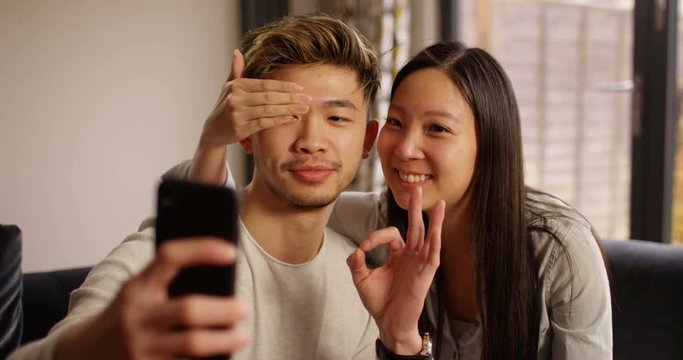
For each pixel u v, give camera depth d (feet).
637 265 5.05
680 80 7.52
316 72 3.32
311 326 3.60
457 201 3.82
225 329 1.51
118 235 9.71
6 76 8.71
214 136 3.31
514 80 9.93
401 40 9.32
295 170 3.28
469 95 3.58
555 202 4.18
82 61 9.20
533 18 9.57
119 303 1.49
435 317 4.31
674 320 4.77
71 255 9.34
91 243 9.49
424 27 9.86
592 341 3.80
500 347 3.85
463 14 9.90
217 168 3.52
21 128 8.86
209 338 1.46
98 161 9.43
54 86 9.02
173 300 1.46
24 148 8.89
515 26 9.80
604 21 8.71
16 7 8.70
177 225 1.77
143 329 1.45
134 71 9.62
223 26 10.48
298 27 3.45
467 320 4.31
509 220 3.77
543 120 9.62
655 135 7.48
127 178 9.70
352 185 9.55
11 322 3.90
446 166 3.57
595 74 8.90
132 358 1.45
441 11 9.69
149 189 9.91
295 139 3.26
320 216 3.50
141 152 9.78
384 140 3.75
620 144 8.66
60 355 1.70
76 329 1.74
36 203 9.04
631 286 5.00
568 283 3.79
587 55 8.98
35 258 9.07
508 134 3.71
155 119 9.87
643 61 7.50
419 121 3.59
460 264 4.18
